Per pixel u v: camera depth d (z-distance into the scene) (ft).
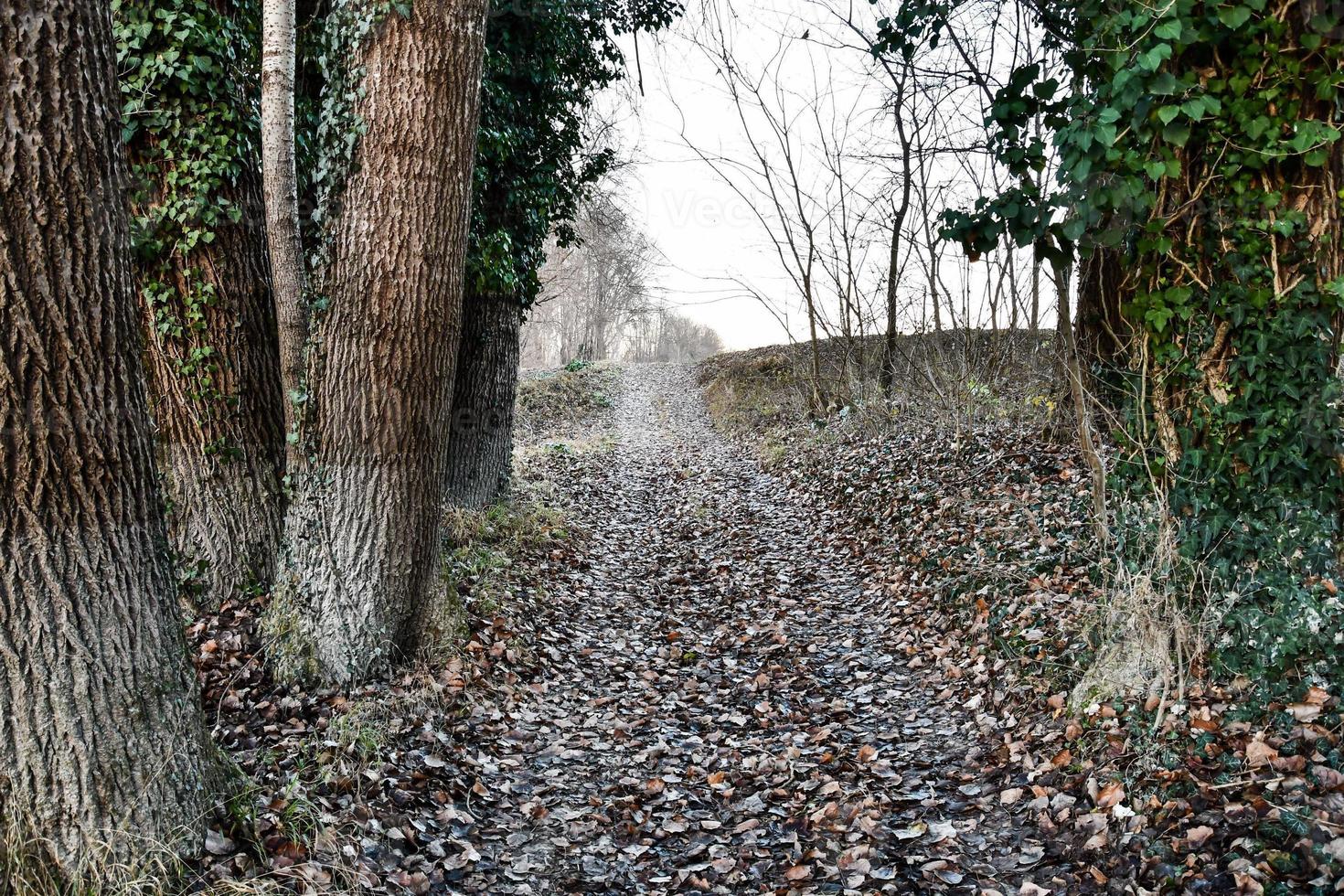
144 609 8.63
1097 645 13.34
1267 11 12.35
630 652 20.01
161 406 16.39
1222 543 12.79
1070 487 21.48
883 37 20.20
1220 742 10.27
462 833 11.47
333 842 9.95
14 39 7.17
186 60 15.47
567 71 29.60
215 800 9.33
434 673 15.53
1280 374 12.73
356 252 14.07
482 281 25.36
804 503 33.73
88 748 8.09
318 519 14.85
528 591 21.86
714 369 94.99
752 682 17.66
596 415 74.84
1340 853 7.83
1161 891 8.36
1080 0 13.39
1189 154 13.30
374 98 13.71
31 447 7.62
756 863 10.78
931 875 9.91
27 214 7.37
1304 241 12.71
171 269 16.10
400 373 14.51
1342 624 10.90
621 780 13.58
